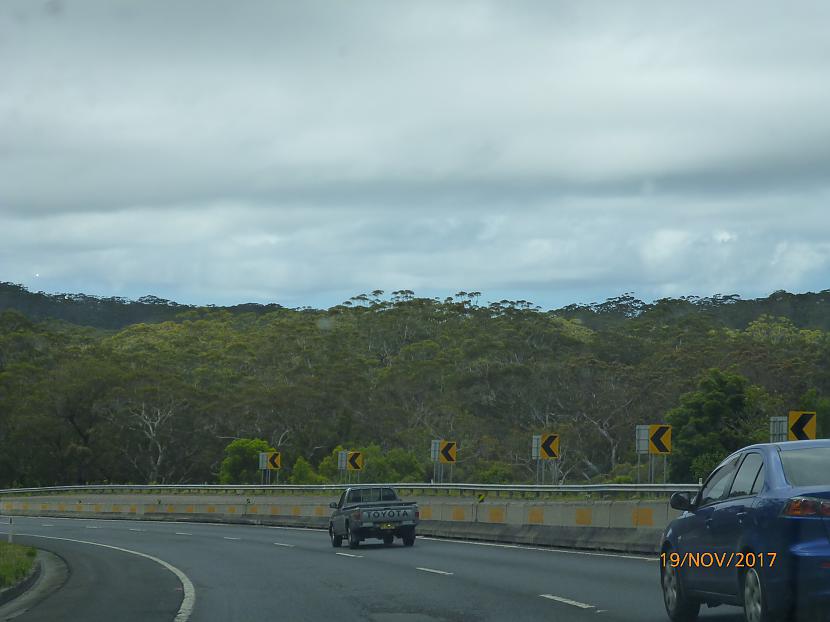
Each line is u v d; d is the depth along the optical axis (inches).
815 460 598.2
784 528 565.3
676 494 713.0
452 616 790.5
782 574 561.9
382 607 860.6
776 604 567.8
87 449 5275.6
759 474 618.5
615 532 1477.6
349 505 1754.4
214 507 3201.3
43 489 4352.9
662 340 6633.9
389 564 1321.4
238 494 3646.7
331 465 4680.1
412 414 5408.5
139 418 5354.3
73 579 1291.8
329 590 1014.4
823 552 550.3
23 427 5251.0
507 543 1770.4
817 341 6441.9
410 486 2800.2
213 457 5378.9
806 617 557.9
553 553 1454.2
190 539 2158.0
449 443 2773.1
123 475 5462.6
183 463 5442.9
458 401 5383.9
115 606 932.6
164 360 6761.8
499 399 5334.6
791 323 7819.9
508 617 772.6
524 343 6441.9
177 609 887.7
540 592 931.3
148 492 4045.3
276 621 786.2
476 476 4495.6
